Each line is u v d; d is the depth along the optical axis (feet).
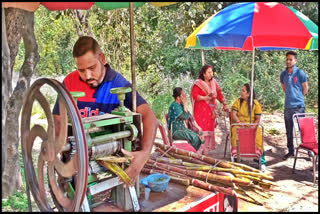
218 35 10.41
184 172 7.34
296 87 15.24
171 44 30.07
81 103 7.13
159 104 25.02
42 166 5.71
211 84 14.64
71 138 5.39
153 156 8.71
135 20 24.34
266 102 27.91
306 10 26.94
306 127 13.39
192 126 14.21
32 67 10.46
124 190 5.82
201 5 18.94
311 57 27.63
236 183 6.80
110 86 7.06
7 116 10.03
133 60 6.31
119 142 5.69
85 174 4.82
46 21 28.12
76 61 6.71
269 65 29.09
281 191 11.79
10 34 9.93
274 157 16.17
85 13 19.62
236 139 12.25
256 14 10.33
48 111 5.24
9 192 9.82
